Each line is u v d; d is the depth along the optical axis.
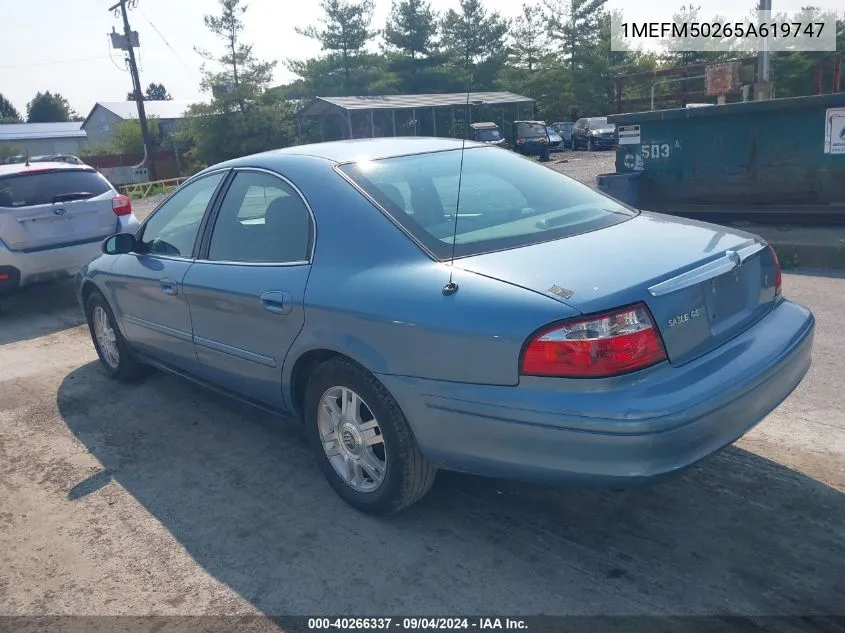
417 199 3.43
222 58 46.06
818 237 8.38
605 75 51.53
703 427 2.63
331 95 51.84
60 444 4.54
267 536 3.38
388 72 52.94
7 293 7.58
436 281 2.95
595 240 3.16
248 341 3.77
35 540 3.48
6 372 6.04
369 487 3.40
